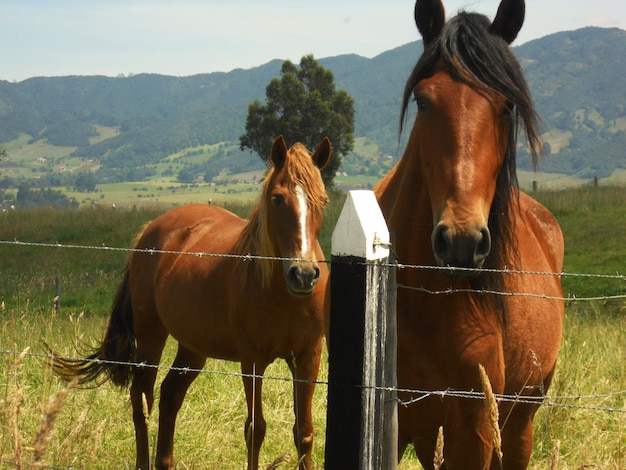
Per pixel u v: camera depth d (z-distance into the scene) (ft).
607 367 22.57
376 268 7.73
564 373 19.61
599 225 65.57
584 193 76.89
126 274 22.04
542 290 12.00
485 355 9.73
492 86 9.46
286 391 22.22
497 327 10.02
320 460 17.89
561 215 70.03
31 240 76.18
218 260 19.25
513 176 9.90
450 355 9.76
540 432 17.61
